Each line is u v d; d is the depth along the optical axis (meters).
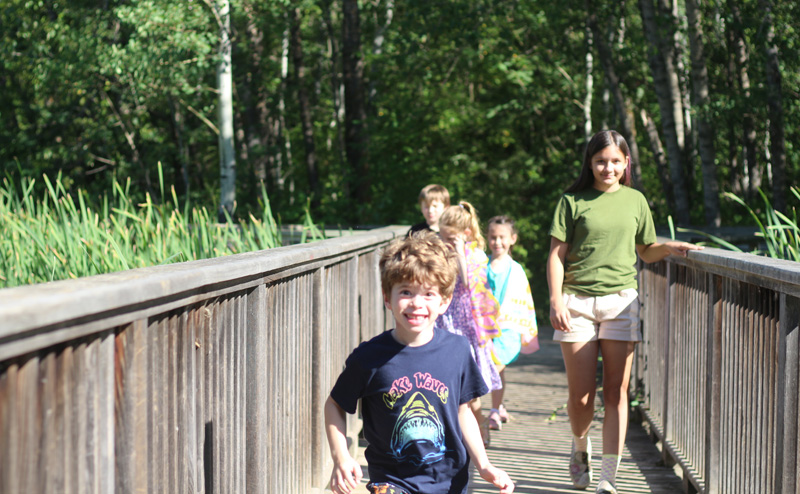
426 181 16.19
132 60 12.23
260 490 2.66
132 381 1.72
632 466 4.59
